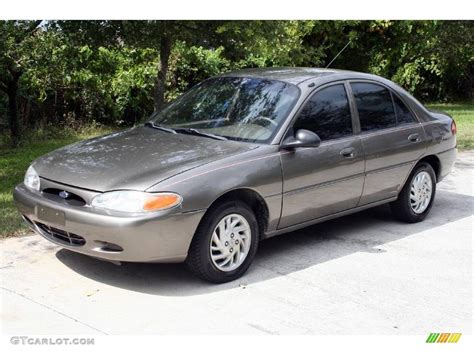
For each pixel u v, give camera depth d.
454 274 5.32
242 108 5.61
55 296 4.63
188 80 15.99
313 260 5.54
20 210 5.11
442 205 7.63
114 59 12.45
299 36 14.83
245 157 4.97
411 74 21.95
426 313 4.55
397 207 6.68
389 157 6.21
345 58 19.83
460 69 23.11
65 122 14.42
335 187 5.69
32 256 5.38
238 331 4.18
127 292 4.74
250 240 5.05
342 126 5.82
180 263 5.37
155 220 4.43
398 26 18.06
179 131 5.59
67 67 10.50
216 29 8.54
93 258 5.38
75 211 4.56
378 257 5.67
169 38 8.96
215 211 4.77
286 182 5.21
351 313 4.51
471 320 4.46
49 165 5.11
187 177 4.61
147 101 15.45
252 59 16.42
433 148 6.77
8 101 13.76
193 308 4.50
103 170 4.79
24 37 9.82
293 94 5.55
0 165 9.95
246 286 4.91
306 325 4.30
